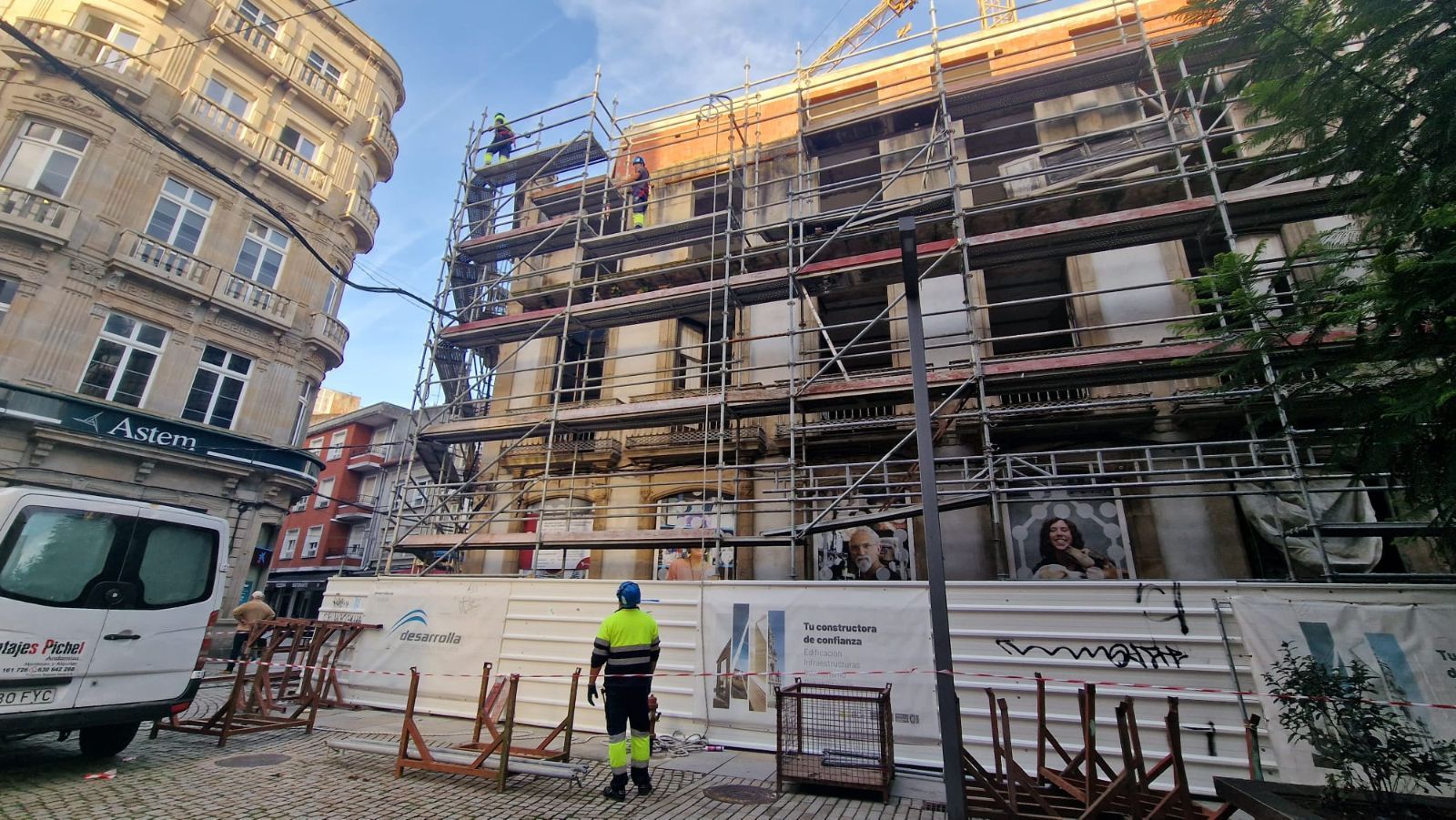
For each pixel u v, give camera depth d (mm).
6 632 5578
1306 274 10664
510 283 17469
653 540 11219
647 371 13742
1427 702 6113
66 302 15312
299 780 6027
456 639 10305
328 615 11344
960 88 12797
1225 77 11906
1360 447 5996
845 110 15453
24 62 15844
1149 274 11820
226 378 18312
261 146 19609
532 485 14953
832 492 12211
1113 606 7273
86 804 5145
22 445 14273
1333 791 4215
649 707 7230
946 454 11516
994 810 5332
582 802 5660
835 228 13273
